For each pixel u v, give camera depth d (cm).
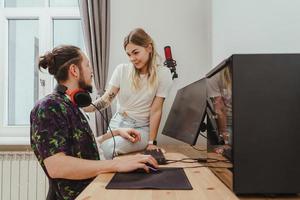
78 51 132
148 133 179
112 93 196
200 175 100
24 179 252
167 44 251
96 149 128
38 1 286
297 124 77
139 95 186
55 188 120
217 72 99
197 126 138
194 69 250
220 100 94
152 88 181
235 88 78
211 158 111
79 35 287
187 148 186
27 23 289
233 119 78
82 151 121
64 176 105
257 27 137
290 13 109
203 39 251
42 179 251
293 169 77
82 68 131
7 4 287
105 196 75
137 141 161
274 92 78
